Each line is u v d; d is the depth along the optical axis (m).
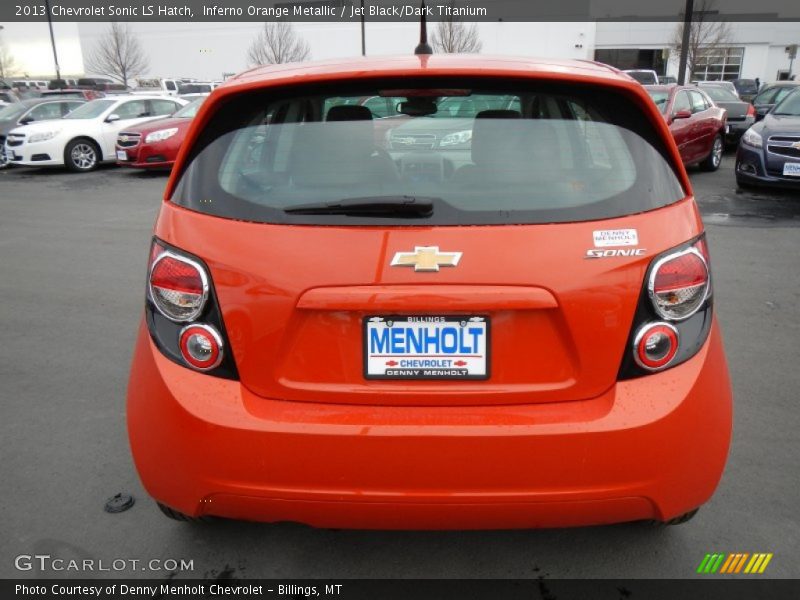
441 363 1.94
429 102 2.13
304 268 1.91
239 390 1.96
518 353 1.93
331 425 1.90
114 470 3.07
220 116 2.14
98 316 5.29
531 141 2.06
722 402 2.04
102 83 49.19
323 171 2.03
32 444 3.30
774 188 11.05
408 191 1.97
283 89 2.12
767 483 2.89
